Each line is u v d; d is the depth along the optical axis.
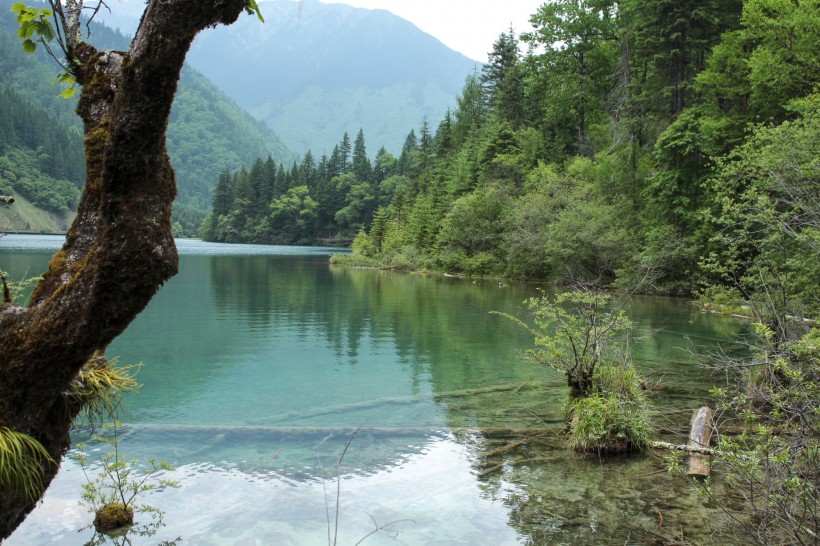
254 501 4.93
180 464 5.74
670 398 8.58
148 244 2.20
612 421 6.28
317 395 8.75
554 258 29.73
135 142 2.14
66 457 5.84
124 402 8.30
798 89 19.64
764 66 19.58
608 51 42.75
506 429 7.03
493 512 4.79
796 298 7.82
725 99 25.86
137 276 2.21
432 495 5.10
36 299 2.37
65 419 2.78
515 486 5.34
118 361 11.04
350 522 4.58
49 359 2.28
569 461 6.00
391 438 6.67
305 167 110.38
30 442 2.36
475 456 6.12
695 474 5.55
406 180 89.31
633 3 31.77
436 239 44.72
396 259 46.16
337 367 10.72
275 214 99.94
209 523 4.53
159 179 2.29
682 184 24.20
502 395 8.80
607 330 7.11
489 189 39.56
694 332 15.15
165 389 9.05
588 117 44.25
